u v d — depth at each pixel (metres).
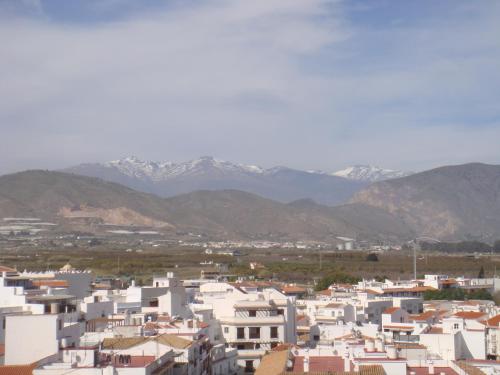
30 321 101.75
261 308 164.50
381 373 96.19
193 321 145.38
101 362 97.44
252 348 161.75
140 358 104.81
